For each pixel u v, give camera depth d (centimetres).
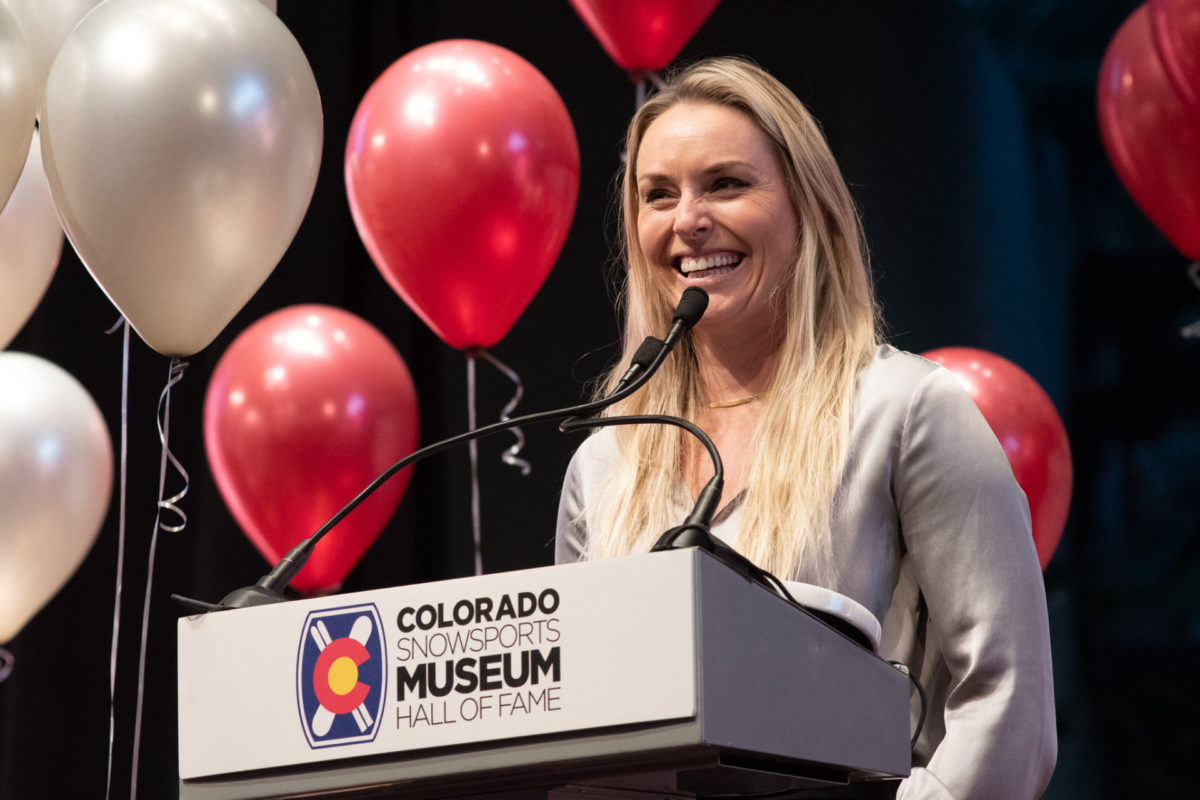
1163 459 780
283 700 215
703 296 310
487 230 569
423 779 205
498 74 582
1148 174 594
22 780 808
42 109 436
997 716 307
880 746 244
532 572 204
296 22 841
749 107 359
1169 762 753
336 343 660
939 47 788
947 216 771
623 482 365
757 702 204
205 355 832
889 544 333
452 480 812
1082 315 796
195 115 422
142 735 809
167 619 820
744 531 333
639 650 195
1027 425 574
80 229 431
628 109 825
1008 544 324
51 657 819
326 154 834
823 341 358
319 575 668
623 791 230
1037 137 799
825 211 364
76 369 839
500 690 202
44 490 655
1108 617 775
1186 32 557
